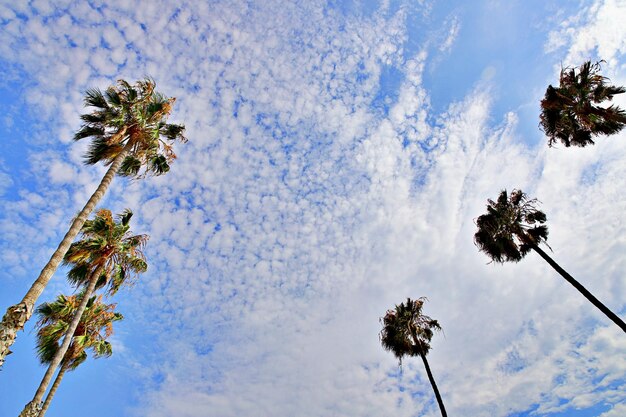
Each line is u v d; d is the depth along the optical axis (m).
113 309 19.02
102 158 15.62
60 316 17.31
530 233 20.30
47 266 9.77
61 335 16.91
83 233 16.48
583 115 18.98
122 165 16.28
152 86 17.20
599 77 18.83
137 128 16.05
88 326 18.02
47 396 15.11
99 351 18.06
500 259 21.09
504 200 21.45
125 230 17.64
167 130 18.39
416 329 22.67
